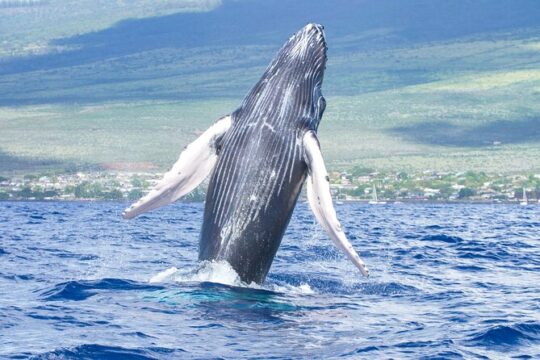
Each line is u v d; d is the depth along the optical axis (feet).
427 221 455.63
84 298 128.98
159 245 241.55
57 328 111.65
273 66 137.80
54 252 213.25
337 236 124.57
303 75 136.05
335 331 114.32
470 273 186.80
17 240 253.24
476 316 128.77
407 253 233.35
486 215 581.94
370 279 165.48
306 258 205.16
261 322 116.47
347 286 153.48
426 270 190.60
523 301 143.33
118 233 294.05
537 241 286.66
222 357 100.83
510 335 116.26
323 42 138.72
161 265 183.62
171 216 452.35
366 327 117.80
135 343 105.29
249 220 131.85
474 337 114.73
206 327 112.78
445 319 125.90
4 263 184.24
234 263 133.69
